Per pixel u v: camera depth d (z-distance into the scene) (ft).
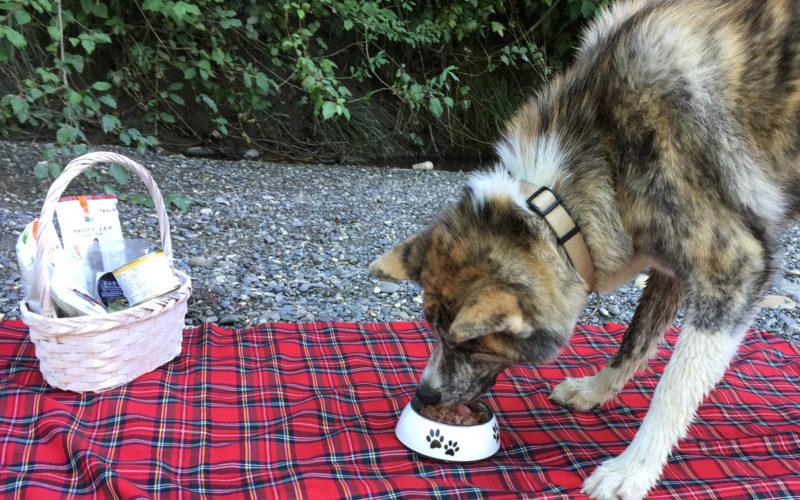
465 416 3.34
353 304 5.37
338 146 12.00
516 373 4.27
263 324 4.54
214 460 3.13
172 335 3.87
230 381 3.83
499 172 3.24
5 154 7.62
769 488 3.08
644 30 3.09
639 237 3.08
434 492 2.92
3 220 5.98
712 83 2.93
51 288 3.46
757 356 4.56
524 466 3.24
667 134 2.91
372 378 4.01
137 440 3.18
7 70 8.41
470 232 3.01
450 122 13.15
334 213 7.75
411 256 3.18
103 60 10.19
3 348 3.92
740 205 2.90
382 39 12.68
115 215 3.97
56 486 2.82
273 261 6.07
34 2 6.36
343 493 2.89
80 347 3.39
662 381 3.05
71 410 3.33
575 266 3.03
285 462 3.16
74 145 6.67
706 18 3.06
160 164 8.73
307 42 10.15
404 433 3.33
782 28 2.96
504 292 2.72
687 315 3.03
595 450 3.48
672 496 3.01
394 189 9.30
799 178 3.11
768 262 2.97
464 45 13.08
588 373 4.33
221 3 9.57
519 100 13.42
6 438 3.06
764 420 3.82
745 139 2.95
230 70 9.74
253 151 10.84
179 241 6.22
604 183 3.06
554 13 12.63
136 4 9.49
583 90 3.18
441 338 3.02
